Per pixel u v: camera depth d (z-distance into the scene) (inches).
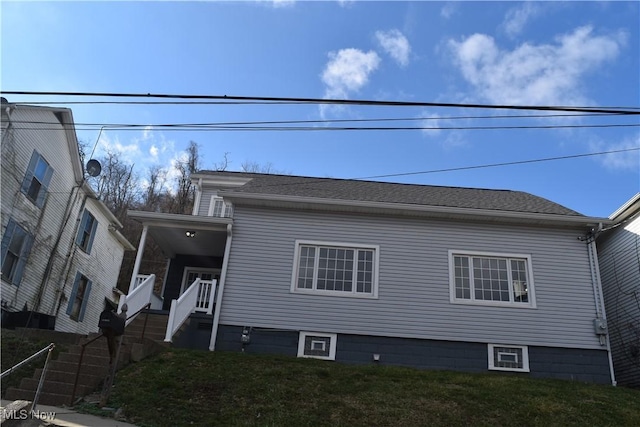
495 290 533.3
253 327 510.3
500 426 329.4
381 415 330.6
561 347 509.7
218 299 517.3
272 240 544.7
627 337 574.2
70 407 309.6
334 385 374.9
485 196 657.0
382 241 547.2
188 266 658.2
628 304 576.1
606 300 621.6
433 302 523.2
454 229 553.9
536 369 500.4
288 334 509.4
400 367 461.7
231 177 740.7
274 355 462.3
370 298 522.9
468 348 508.1
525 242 550.6
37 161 661.9
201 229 556.7
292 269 533.0
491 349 507.8
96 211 841.5
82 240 804.0
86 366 354.9
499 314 520.4
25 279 655.1
